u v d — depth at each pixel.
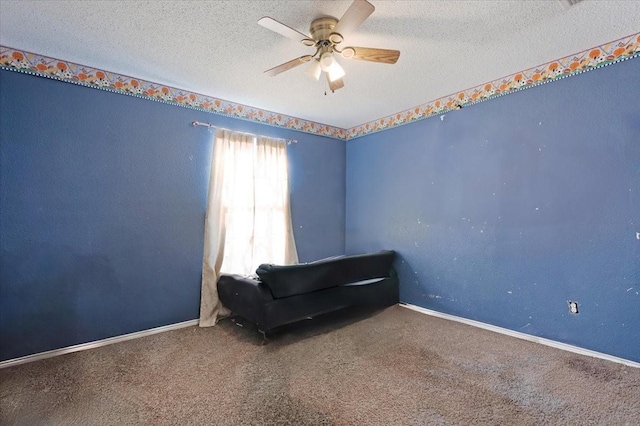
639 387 2.01
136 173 2.99
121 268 2.89
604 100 2.44
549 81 2.71
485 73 2.92
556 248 2.68
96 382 2.12
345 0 1.92
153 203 3.08
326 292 3.10
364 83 3.12
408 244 3.87
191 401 1.90
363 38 2.32
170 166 3.18
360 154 4.53
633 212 2.31
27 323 2.48
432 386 2.05
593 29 2.23
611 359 2.38
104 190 2.83
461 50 2.50
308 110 3.92
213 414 1.78
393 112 4.01
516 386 2.04
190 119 3.31
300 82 3.09
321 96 3.46
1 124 2.41
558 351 2.56
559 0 1.88
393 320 3.32
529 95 2.84
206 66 2.76
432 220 3.62
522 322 2.87
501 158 3.03
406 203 3.90
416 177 3.79
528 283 2.84
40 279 2.54
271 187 3.87
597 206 2.47
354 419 1.73
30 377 2.20
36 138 2.54
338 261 3.17
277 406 1.85
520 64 2.75
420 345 2.69
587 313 2.51
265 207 3.79
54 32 2.24
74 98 2.70
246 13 2.03
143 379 2.15
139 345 2.72
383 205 4.19
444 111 3.50
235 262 3.51
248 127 3.75
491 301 3.09
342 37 2.00
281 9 2.00
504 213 3.01
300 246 4.22
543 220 2.76
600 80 2.46
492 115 3.10
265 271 2.67
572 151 2.59
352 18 1.79
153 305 3.05
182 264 3.23
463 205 3.33
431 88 3.26
